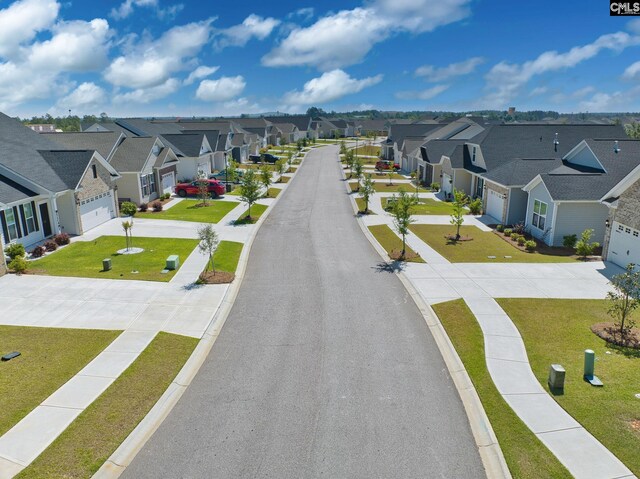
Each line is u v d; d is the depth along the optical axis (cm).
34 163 2725
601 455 948
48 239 2647
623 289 1446
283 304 1788
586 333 1499
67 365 1309
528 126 3981
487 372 1280
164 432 1047
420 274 2116
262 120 10775
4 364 1307
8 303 1747
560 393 1170
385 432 1049
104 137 3897
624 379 1222
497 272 2127
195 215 3450
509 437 1014
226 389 1220
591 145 2944
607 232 2277
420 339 1503
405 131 7006
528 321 1595
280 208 3766
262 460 960
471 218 3366
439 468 937
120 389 1201
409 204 2455
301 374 1295
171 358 1368
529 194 2878
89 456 959
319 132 13700
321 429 1059
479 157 3859
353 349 1437
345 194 4434
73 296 1822
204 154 5172
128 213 3338
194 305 1758
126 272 2117
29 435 1016
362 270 2194
